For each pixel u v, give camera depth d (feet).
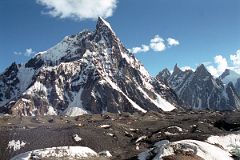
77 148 233.14
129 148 372.99
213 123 593.42
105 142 399.65
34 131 433.89
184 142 186.60
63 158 212.43
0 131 428.56
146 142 404.77
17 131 430.61
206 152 178.09
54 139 400.47
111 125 538.88
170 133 448.65
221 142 306.76
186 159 165.78
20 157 219.41
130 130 530.68
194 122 602.85
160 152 178.09
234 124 547.90
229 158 180.45
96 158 223.71
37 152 221.05
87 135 414.41
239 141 311.68
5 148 372.58
